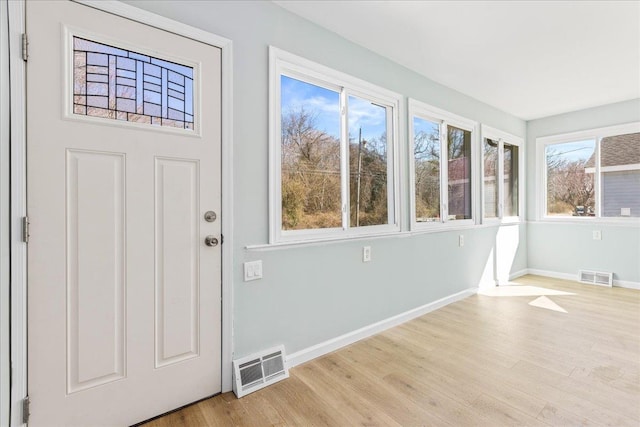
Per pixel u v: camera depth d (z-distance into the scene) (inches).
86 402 53.8
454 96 133.0
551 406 62.5
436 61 107.6
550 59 106.4
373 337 97.3
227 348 68.9
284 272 79.0
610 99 146.9
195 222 64.4
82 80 52.9
